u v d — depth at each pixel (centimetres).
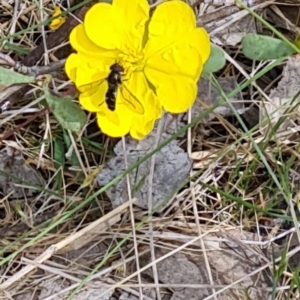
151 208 14
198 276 14
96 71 12
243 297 14
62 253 14
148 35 12
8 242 14
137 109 12
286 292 14
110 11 11
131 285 13
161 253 14
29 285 14
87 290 14
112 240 14
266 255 14
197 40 11
